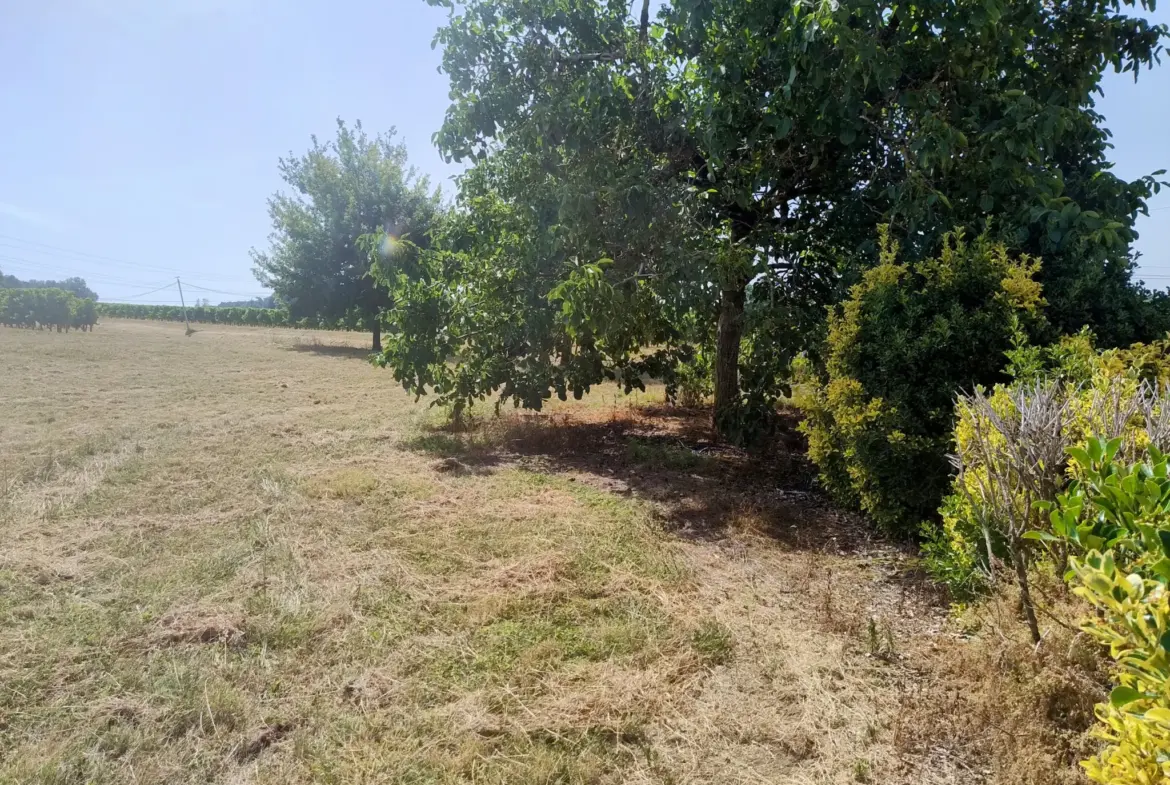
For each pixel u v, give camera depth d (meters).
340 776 2.23
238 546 4.26
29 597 3.54
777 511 5.12
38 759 2.28
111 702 2.61
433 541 4.39
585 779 2.23
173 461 6.50
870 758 2.34
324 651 3.04
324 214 23.78
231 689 2.70
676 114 6.67
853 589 3.75
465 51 7.23
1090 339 4.01
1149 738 1.36
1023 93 5.00
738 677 2.86
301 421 8.84
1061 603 2.82
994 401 3.27
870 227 6.29
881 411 4.22
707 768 2.30
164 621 3.27
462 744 2.39
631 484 5.91
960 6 5.11
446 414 9.09
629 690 2.72
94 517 4.88
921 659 2.96
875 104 5.93
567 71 7.24
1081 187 5.69
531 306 7.32
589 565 4.02
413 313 7.46
